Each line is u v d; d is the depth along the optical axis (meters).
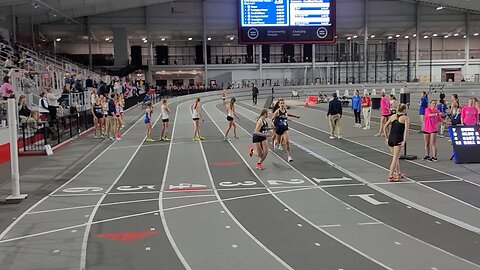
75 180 13.14
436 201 10.05
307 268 6.59
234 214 9.48
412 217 9.03
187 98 46.84
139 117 31.86
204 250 7.42
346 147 17.95
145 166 15.13
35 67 33.44
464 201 10.01
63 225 8.91
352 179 12.52
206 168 14.57
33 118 18.98
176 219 9.20
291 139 20.39
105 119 22.41
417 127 23.83
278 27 39.44
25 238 8.16
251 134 22.73
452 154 15.72
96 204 10.47
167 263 6.88
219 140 20.78
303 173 13.46
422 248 7.33
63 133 20.89
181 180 12.92
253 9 39.16
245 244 7.67
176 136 22.44
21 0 36.72
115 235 8.25
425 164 14.20
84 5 43.66
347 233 8.14
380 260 6.85
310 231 8.28
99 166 15.23
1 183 12.74
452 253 7.09
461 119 16.89
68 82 30.80
